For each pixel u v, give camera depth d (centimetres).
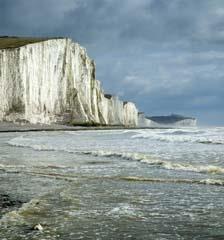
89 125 11050
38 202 1072
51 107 10650
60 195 1171
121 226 830
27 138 4756
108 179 1487
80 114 11069
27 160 2181
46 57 10606
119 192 1218
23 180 1479
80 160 2167
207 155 2209
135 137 4412
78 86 11794
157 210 973
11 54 9844
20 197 1144
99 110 12912
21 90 9788
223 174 1592
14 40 11956
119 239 739
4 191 1244
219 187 1300
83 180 1466
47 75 10600
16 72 9800
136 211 965
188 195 1162
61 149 2905
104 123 12762
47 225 841
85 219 890
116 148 2864
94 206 1023
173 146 2877
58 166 1894
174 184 1366
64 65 11250
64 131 7919
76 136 5328
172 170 1728
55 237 752
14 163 2039
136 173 1645
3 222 866
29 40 11694
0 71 9725
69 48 11500
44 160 2177
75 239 739
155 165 1908
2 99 9662
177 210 970
